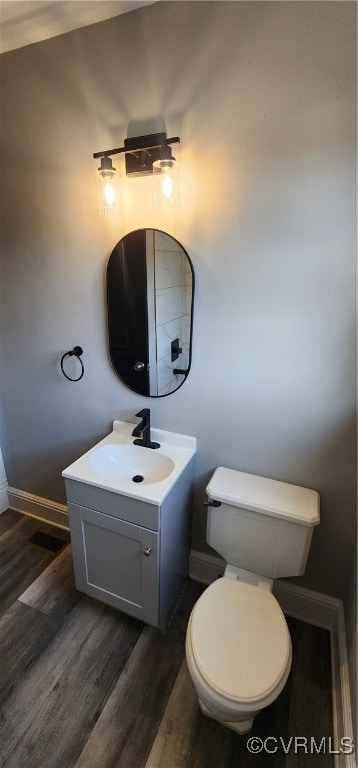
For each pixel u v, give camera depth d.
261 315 1.30
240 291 1.31
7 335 1.88
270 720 1.28
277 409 1.39
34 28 1.26
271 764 1.17
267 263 1.24
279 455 1.45
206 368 1.46
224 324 1.37
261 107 1.10
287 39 1.03
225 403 1.48
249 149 1.16
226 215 1.25
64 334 1.72
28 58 1.36
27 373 1.92
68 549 2.04
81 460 1.48
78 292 1.61
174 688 1.37
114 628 1.59
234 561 1.49
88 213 1.46
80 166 1.41
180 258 1.36
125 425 1.74
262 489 1.43
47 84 1.36
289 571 1.40
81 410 1.85
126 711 1.29
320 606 1.59
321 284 1.19
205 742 1.22
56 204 1.51
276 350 1.32
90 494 1.39
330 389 1.29
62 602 1.71
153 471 1.58
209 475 1.64
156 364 1.56
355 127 1.03
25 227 1.62
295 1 0.99
